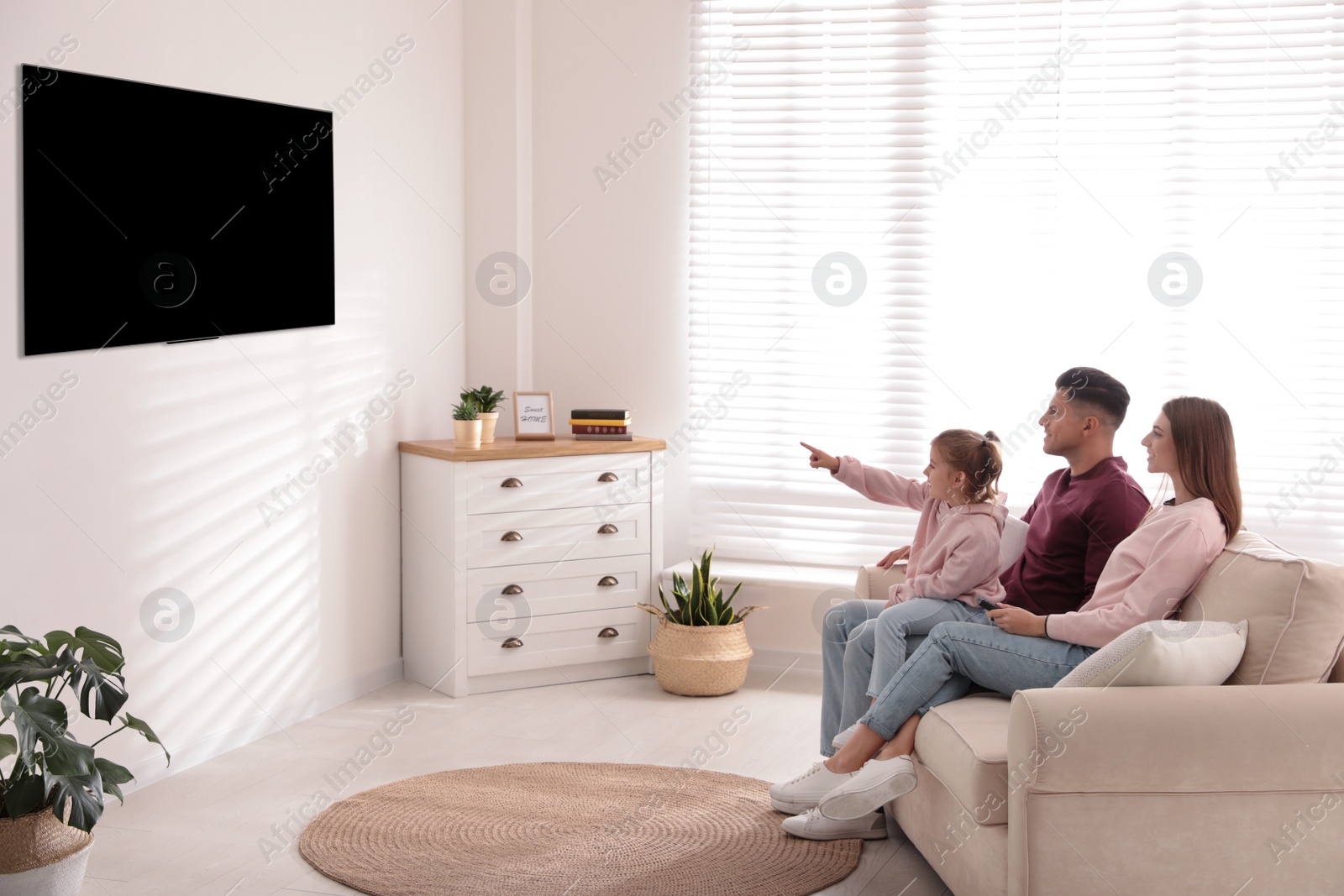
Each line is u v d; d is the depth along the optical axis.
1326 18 3.74
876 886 2.56
